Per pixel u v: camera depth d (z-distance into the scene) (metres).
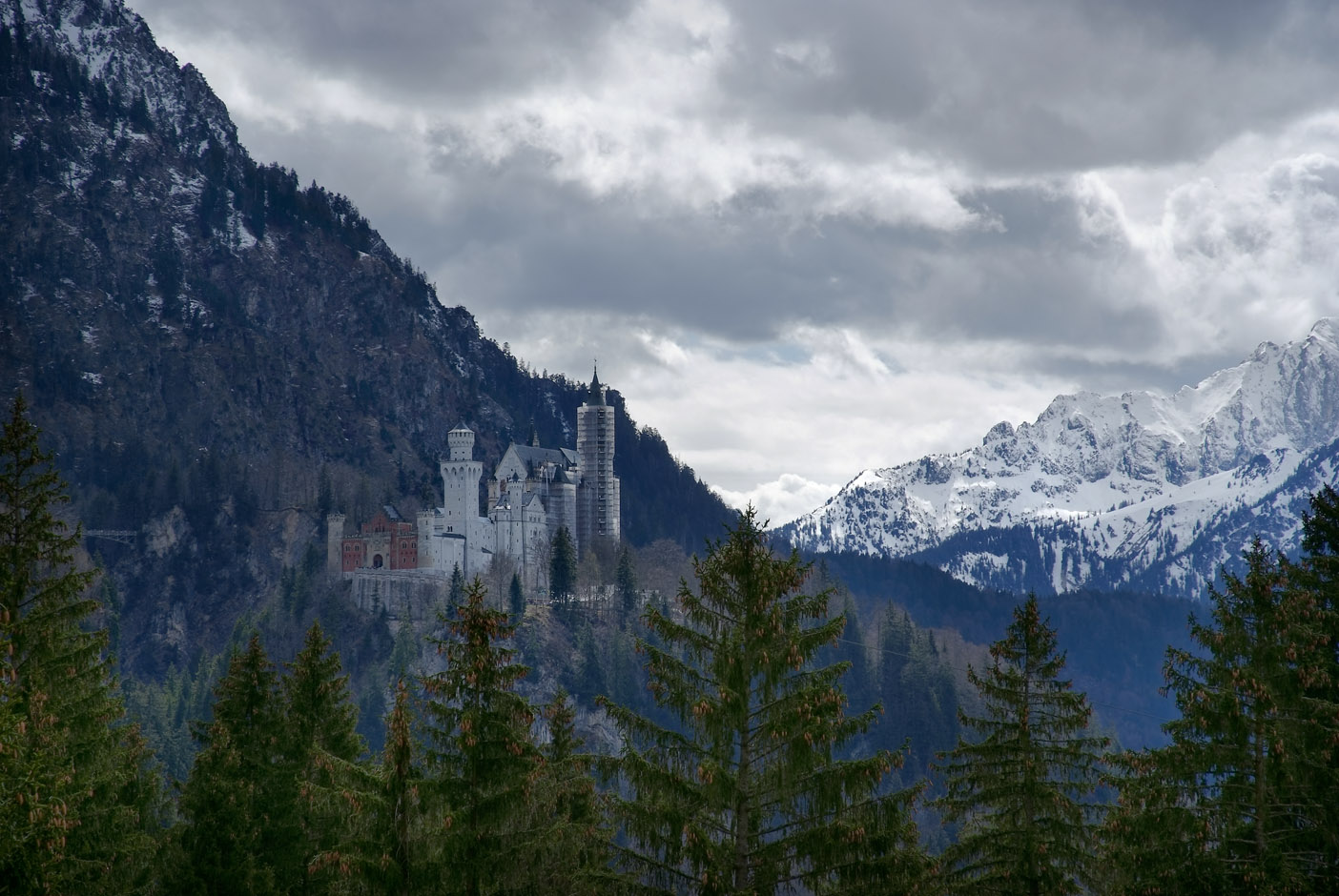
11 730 46.31
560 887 50.28
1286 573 57.81
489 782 52.00
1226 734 53.28
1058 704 59.72
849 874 49.53
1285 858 51.66
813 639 51.81
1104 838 56.12
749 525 53.53
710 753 51.44
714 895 49.25
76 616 61.03
